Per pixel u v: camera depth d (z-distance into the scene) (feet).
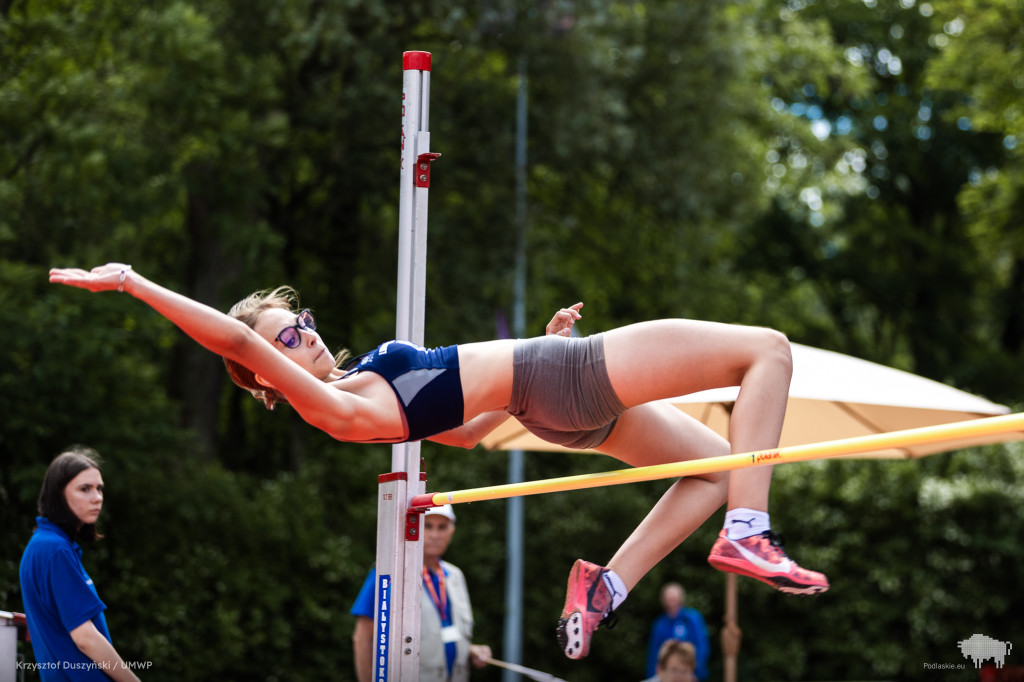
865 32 129.80
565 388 16.08
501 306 74.54
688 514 18.10
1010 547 74.74
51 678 21.35
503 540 75.41
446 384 15.96
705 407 35.45
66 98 51.90
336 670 62.23
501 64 76.59
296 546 62.13
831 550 77.00
